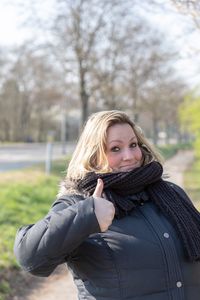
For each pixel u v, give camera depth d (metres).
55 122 67.06
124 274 1.77
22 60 24.97
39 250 1.67
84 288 1.85
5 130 63.47
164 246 1.80
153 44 19.48
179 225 1.86
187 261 1.83
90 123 2.04
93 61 17.58
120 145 1.98
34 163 22.70
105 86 19.33
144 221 1.86
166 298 1.77
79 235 1.64
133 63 20.95
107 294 1.78
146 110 28.92
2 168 20.14
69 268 1.92
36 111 63.81
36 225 1.74
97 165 1.98
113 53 18.88
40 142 64.38
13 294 5.05
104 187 1.85
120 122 2.02
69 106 33.09
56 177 15.15
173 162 29.03
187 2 3.23
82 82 17.75
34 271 1.72
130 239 1.80
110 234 1.81
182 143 58.84
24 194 10.66
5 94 58.25
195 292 1.83
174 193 2.00
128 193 1.89
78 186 1.90
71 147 45.16
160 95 28.41
